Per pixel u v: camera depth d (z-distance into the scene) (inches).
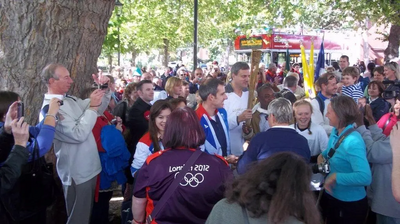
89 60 181.9
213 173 102.1
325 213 147.2
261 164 75.5
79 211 156.1
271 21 636.1
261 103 203.0
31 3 159.8
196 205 100.0
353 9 566.3
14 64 162.1
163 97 316.2
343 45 1005.8
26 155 111.8
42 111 139.6
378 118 217.9
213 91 160.7
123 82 456.1
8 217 124.0
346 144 131.0
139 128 198.5
